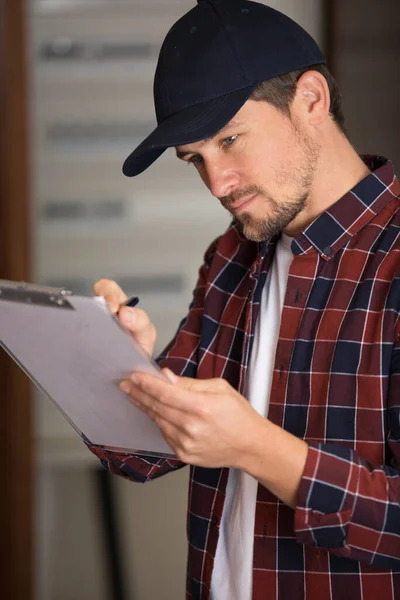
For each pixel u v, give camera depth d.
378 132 3.35
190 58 1.46
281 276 1.61
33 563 3.46
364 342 1.42
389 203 1.53
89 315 1.17
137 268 3.77
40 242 3.70
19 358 1.43
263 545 1.49
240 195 1.49
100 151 3.67
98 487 3.87
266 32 1.48
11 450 3.41
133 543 3.73
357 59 3.33
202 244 3.77
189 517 1.67
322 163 1.54
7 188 3.33
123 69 3.61
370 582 1.42
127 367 1.26
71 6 3.54
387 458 1.41
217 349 1.68
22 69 3.32
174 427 1.28
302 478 1.30
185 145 1.49
